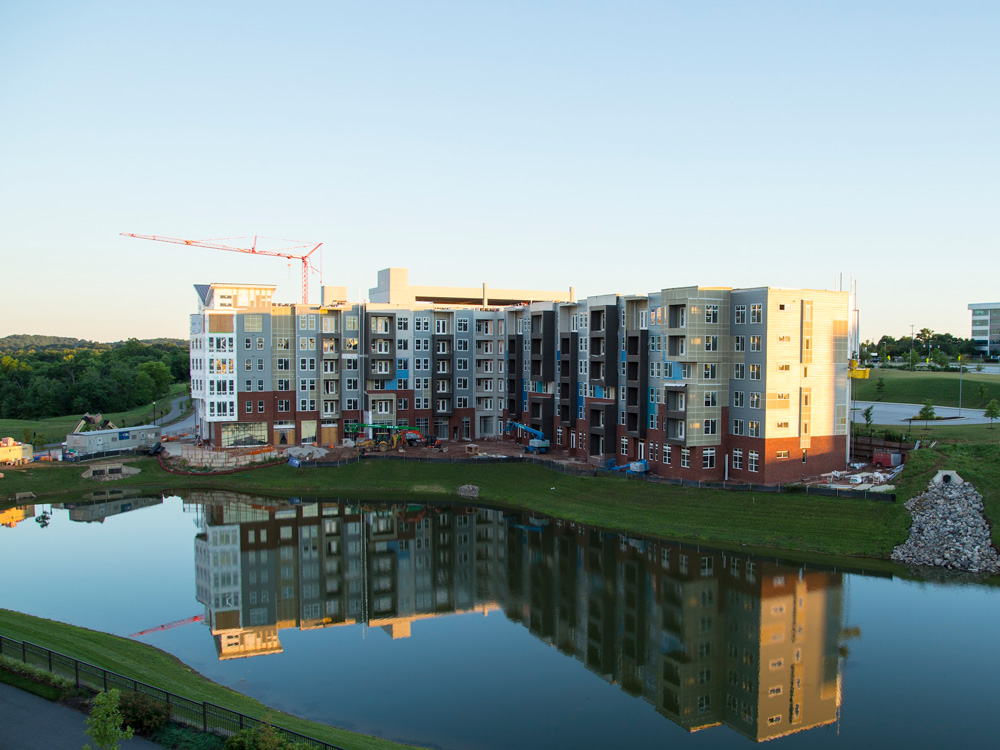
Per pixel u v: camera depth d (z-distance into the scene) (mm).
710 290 85125
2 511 91000
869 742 38438
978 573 61906
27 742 29453
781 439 82125
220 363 112062
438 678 46719
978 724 40219
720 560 68125
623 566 67938
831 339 85000
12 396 193250
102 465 106812
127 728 29781
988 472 72250
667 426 89062
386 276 139375
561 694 44688
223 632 53688
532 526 83062
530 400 116812
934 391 139375
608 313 98000
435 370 123938
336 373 119312
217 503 94312
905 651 49156
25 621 49344
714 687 45625
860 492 72500
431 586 64625
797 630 52781
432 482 99812
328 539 78688
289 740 31672
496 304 149125
